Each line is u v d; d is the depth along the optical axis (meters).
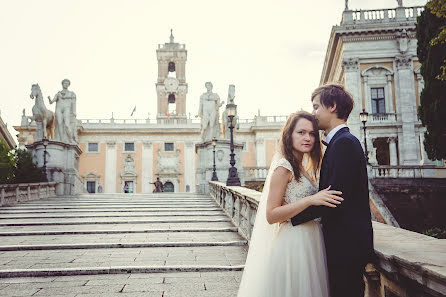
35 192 17.59
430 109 17.78
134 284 4.75
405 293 1.90
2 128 32.06
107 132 50.25
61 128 22.55
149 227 9.49
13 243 7.37
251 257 2.37
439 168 21.58
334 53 34.97
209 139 23.27
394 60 30.80
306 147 2.29
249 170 26.94
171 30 60.47
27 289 4.54
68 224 10.06
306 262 2.12
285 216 2.13
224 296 4.24
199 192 22.41
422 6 30.83
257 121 50.62
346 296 1.97
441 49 17.45
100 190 48.69
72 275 5.23
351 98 2.33
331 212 2.04
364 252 1.93
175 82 57.19
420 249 1.92
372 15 31.34
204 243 7.29
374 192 19.03
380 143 32.81
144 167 49.94
